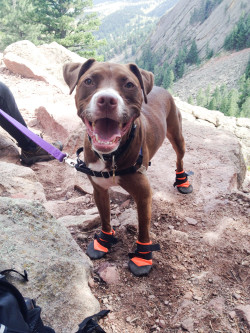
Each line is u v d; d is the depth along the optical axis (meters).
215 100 28.08
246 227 1.01
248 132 2.84
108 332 0.69
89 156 0.75
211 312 0.72
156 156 1.46
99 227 1.02
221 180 1.25
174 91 39.12
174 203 1.13
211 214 1.07
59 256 0.73
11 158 1.43
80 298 0.68
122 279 0.82
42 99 2.09
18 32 11.47
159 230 1.00
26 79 2.46
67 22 9.56
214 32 48.50
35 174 1.23
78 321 0.65
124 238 0.96
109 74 0.66
